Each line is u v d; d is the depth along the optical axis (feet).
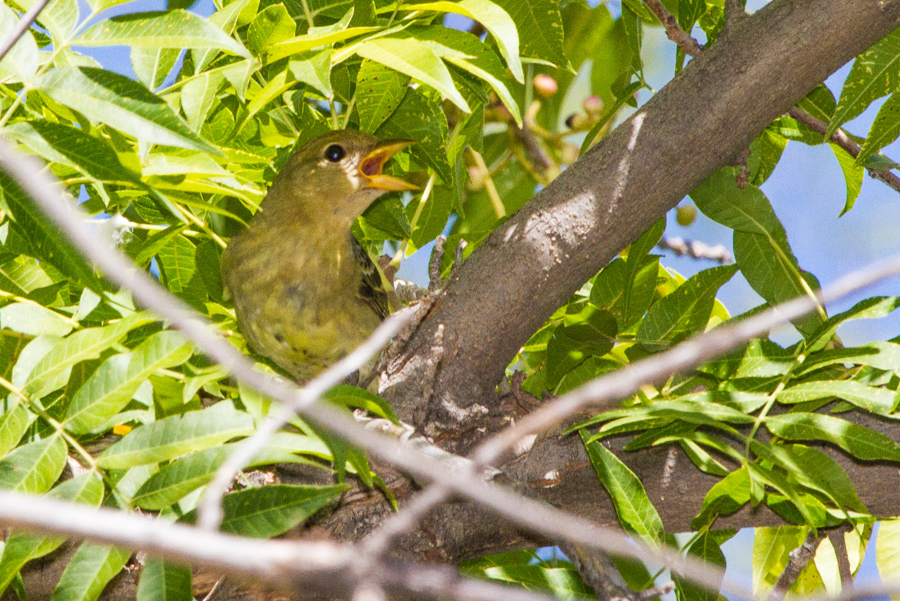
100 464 15.81
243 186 26.45
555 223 24.31
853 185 29.71
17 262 23.57
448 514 23.59
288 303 28.19
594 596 22.67
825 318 25.16
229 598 22.13
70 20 17.85
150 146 20.63
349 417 16.93
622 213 24.29
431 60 20.62
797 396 21.01
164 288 27.35
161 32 17.90
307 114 29.01
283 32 22.57
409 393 24.58
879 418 23.21
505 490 19.16
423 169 31.24
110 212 24.98
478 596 9.83
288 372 30.07
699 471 23.77
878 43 24.08
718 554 20.58
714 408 20.57
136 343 20.79
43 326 20.08
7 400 16.90
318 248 28.14
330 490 15.96
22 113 21.76
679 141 24.02
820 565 25.25
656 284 28.22
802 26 23.58
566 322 27.35
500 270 24.50
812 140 29.81
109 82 17.08
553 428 24.66
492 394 25.30
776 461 19.36
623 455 24.23
